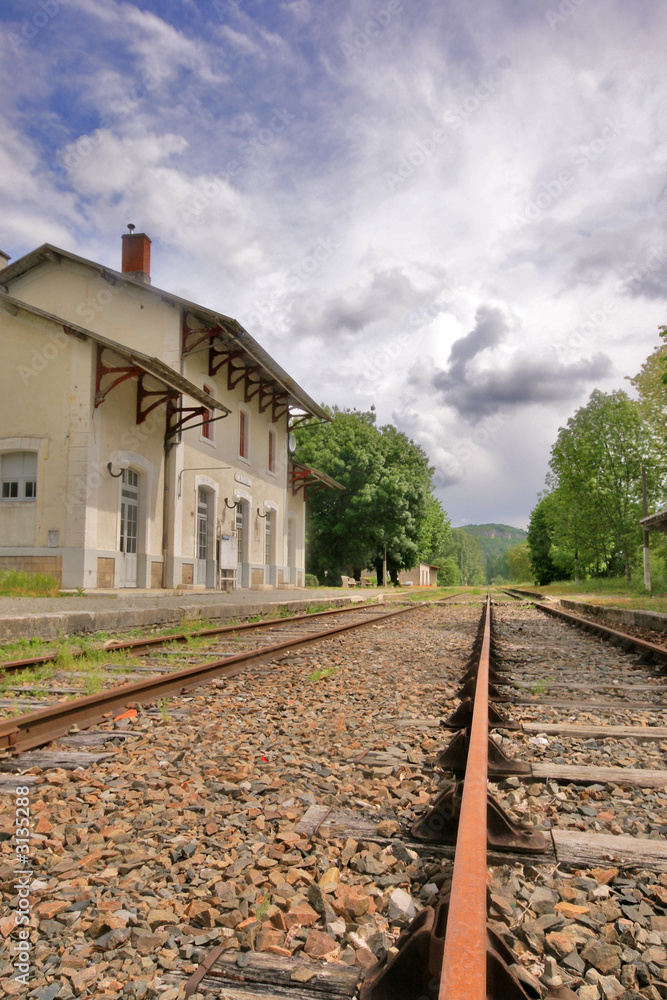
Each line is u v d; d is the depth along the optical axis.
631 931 2.00
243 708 5.14
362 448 46.56
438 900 1.97
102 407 15.96
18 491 15.89
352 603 20.53
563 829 2.75
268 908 2.10
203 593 18.14
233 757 3.82
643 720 4.86
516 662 8.02
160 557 18.28
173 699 5.41
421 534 53.38
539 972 1.82
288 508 30.55
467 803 2.29
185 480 19.28
